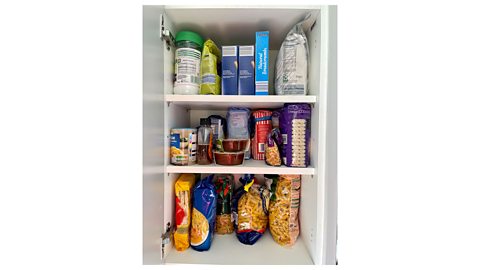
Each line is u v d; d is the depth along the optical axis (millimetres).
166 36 775
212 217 950
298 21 870
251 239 980
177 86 828
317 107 802
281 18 848
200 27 921
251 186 1079
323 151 787
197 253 904
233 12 803
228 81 861
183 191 913
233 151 877
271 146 873
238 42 1073
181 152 842
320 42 776
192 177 1018
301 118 844
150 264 697
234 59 862
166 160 824
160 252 781
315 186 818
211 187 956
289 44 853
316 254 810
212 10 792
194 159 880
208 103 907
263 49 833
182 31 869
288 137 851
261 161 966
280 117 930
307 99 801
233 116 1020
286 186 992
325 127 779
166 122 818
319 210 798
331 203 774
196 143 898
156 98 718
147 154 653
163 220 806
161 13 757
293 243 972
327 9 761
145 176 646
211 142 943
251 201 1034
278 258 881
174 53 883
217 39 1040
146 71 639
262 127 994
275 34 986
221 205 1089
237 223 1027
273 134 896
